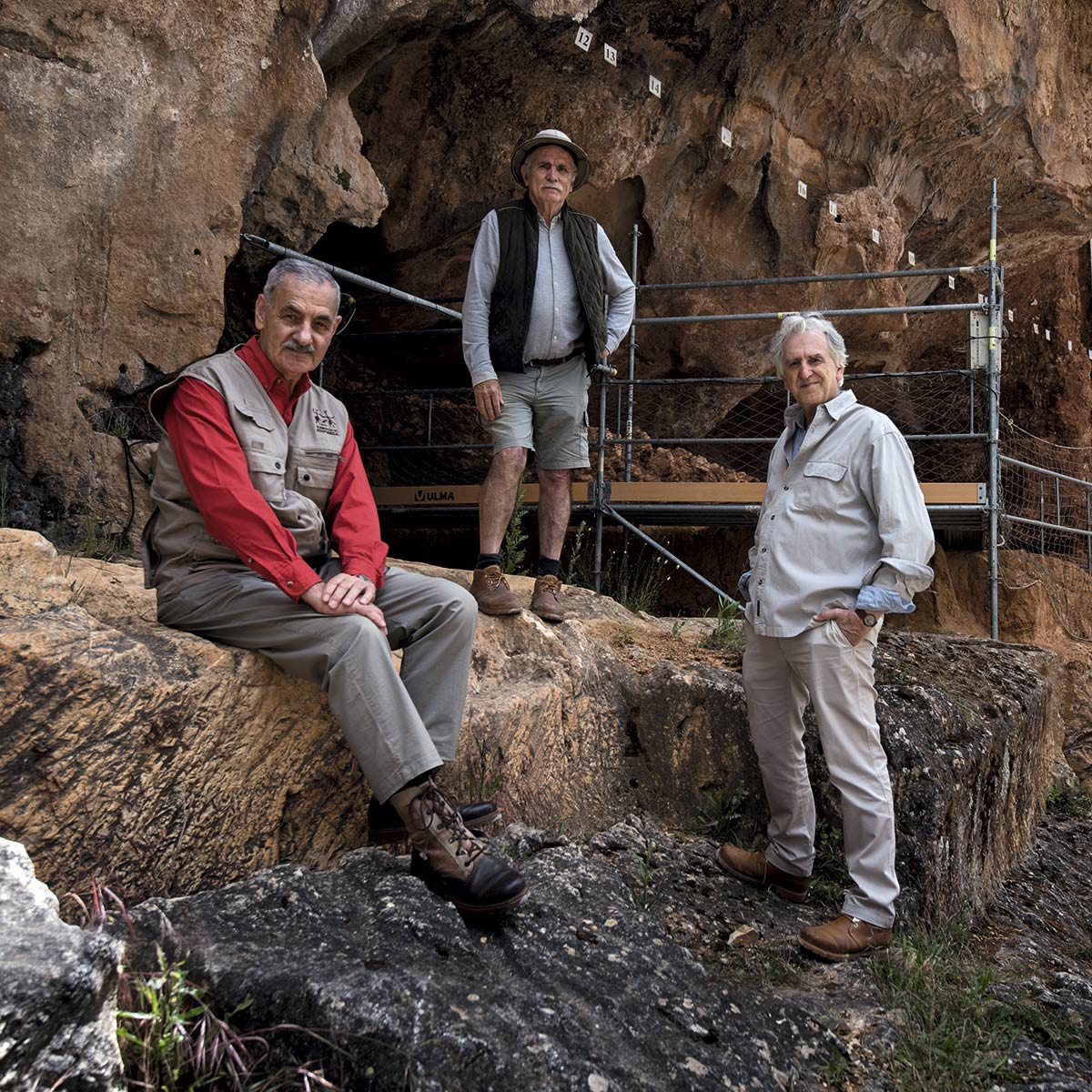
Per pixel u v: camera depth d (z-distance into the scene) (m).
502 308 3.92
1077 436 11.57
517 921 2.51
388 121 6.67
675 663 4.30
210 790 2.36
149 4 4.21
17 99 3.94
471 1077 1.90
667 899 3.19
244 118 4.66
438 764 2.37
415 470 9.28
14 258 3.97
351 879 2.49
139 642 2.34
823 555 3.08
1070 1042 2.84
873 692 3.07
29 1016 1.34
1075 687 8.20
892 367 9.64
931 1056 2.56
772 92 7.66
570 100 6.83
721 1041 2.39
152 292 4.43
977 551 8.45
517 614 3.84
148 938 1.98
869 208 8.17
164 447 2.61
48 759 2.05
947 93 8.18
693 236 8.17
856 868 3.01
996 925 3.96
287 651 2.45
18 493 4.04
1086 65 9.52
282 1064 1.87
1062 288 11.54
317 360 2.67
